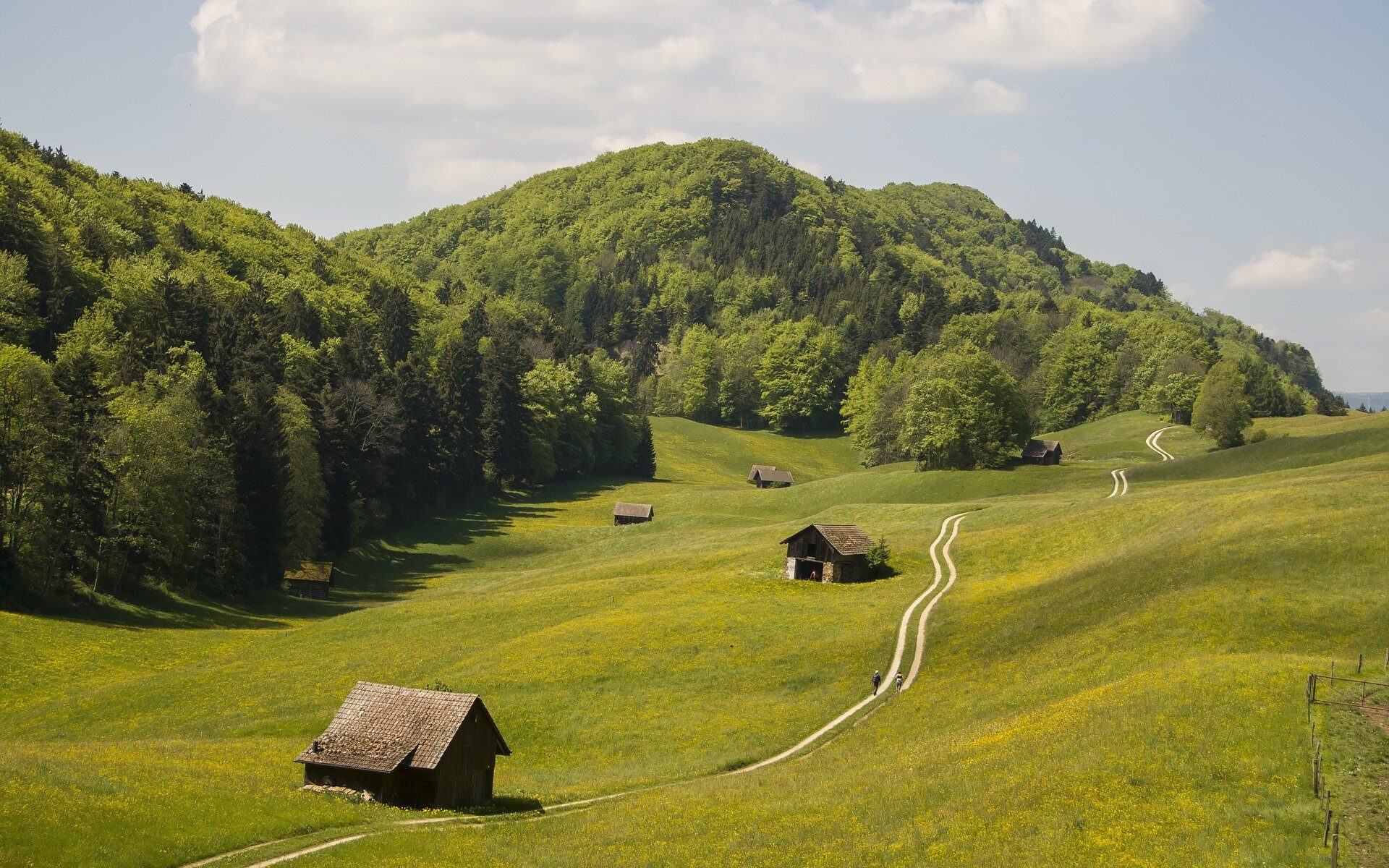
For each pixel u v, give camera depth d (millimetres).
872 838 39406
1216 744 41188
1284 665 49531
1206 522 85438
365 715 50656
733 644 77625
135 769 47844
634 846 41875
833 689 68188
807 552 98875
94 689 75812
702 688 70188
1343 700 43750
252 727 66312
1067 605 73438
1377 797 35250
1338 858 31828
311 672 78000
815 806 44375
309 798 46500
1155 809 36875
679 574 105875
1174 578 71375
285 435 121250
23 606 90188
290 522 119625
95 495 97688
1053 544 96625
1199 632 61062
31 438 95312
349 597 119938
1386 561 65750
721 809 45719
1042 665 63125
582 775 57219
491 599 101562
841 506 137000
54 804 39062
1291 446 135250
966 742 49844
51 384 98250
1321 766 38031
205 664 82062
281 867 37281
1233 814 35625
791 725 62688
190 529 108438
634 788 53312
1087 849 34844
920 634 76000
